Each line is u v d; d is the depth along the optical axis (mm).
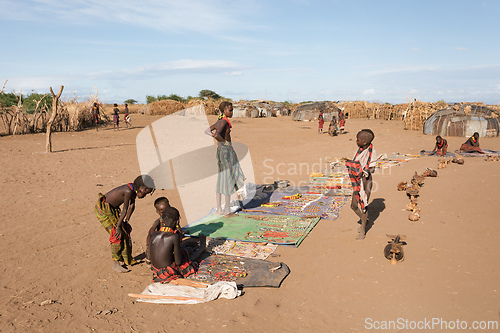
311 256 5910
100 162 15125
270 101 69438
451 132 24312
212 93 89875
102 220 5406
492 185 9320
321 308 4395
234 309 4383
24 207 8625
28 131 26422
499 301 4309
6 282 5047
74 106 32156
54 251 6176
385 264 5516
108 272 5457
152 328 3986
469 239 6223
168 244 4984
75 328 3967
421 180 9906
